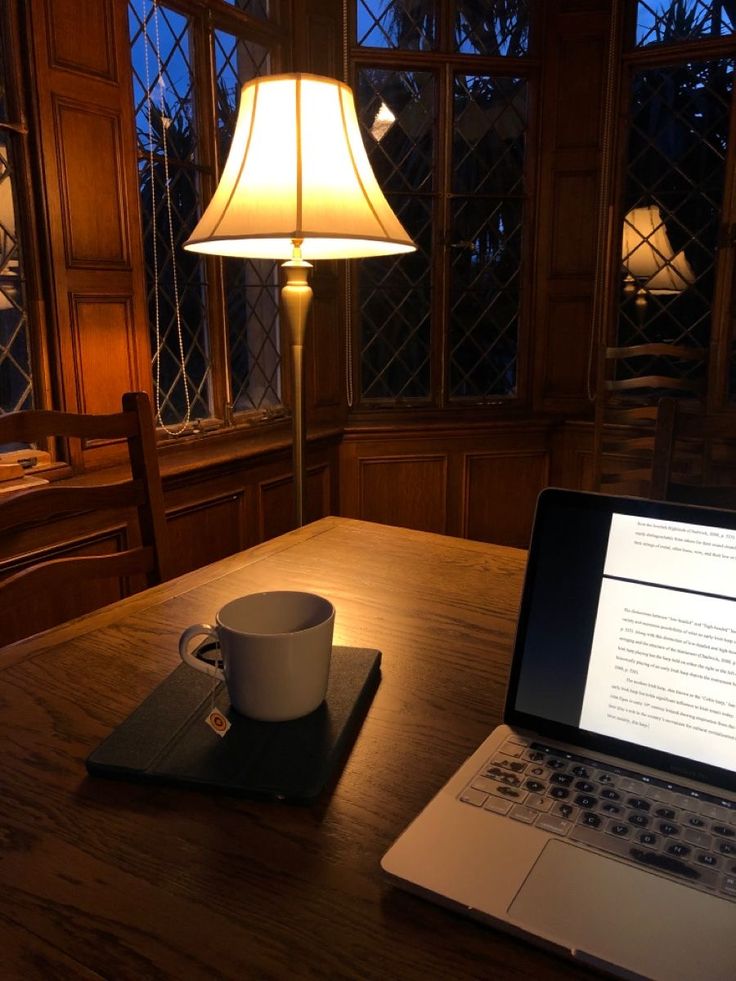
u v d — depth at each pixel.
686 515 0.67
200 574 1.18
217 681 0.82
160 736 0.71
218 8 2.58
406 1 3.16
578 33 3.26
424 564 1.23
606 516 0.70
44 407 2.09
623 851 0.54
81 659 0.90
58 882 0.54
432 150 3.30
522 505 3.62
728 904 0.49
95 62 2.12
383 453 3.39
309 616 0.78
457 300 3.44
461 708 0.79
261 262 2.98
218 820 0.61
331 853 0.57
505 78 3.31
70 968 0.47
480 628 0.99
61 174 2.05
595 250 3.41
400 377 3.48
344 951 0.48
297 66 2.99
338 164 1.38
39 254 2.04
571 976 0.46
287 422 3.11
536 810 0.58
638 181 3.32
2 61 1.92
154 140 2.41
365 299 3.37
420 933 0.50
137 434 1.37
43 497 1.19
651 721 0.65
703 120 3.16
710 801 0.59
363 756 0.70
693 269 3.28
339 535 1.39
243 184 1.38
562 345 3.52
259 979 0.46
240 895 0.53
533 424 3.48
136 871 0.55
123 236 2.26
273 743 0.70
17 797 0.64
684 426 1.55
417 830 0.56
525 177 3.41
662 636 0.66
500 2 3.24
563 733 0.68
